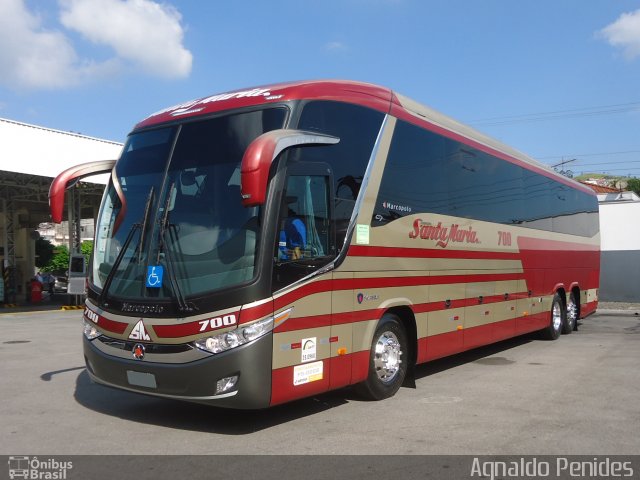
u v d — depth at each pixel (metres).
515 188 10.92
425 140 7.94
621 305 23.77
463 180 8.92
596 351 11.42
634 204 24.91
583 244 15.27
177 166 5.99
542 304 12.28
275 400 5.38
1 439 5.50
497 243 10.01
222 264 5.36
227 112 6.00
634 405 6.88
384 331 7.09
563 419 6.24
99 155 23.66
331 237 6.09
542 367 9.54
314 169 5.91
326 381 5.98
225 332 5.20
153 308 5.52
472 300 9.07
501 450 5.20
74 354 10.75
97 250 6.38
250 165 4.77
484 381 8.32
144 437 5.55
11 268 25.86
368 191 6.66
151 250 5.73
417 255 7.56
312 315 5.80
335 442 5.39
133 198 6.18
